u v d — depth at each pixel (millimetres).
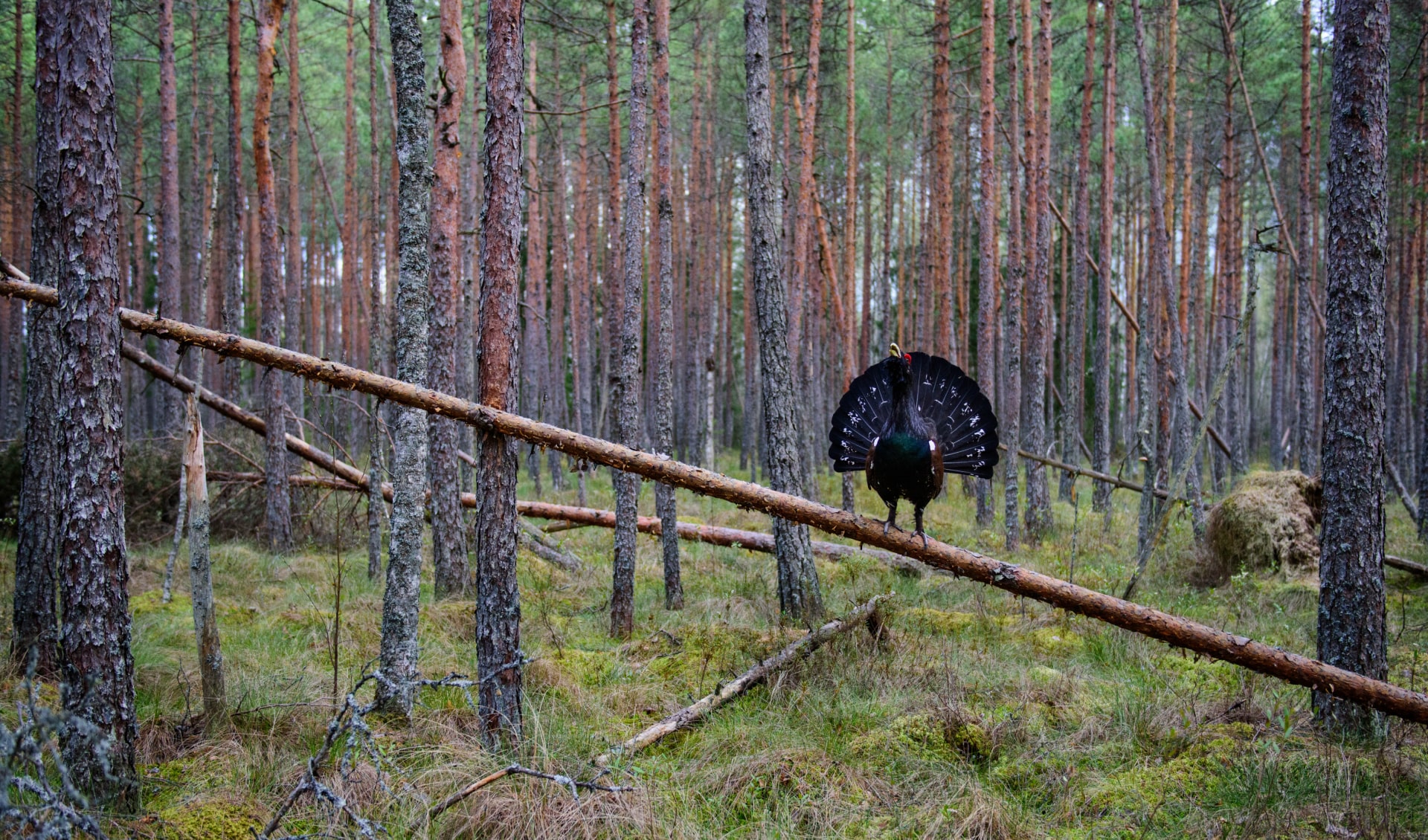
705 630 9766
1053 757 6609
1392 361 27641
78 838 4891
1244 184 29125
